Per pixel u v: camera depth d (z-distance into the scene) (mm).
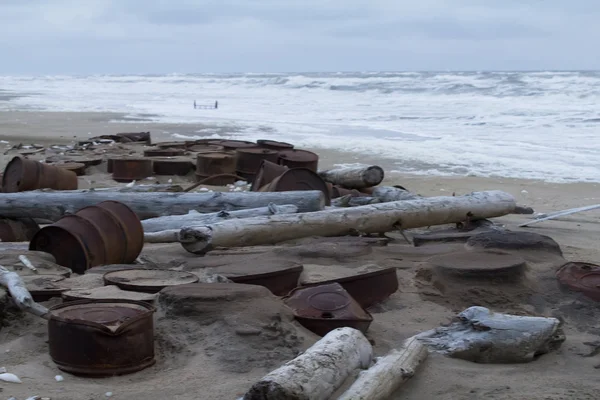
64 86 94000
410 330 5352
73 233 6500
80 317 4402
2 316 5109
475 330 4953
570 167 16703
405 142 22234
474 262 6379
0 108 41812
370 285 5777
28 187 10609
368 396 3859
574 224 10469
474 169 16547
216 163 13305
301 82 70438
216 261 6676
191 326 4914
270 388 3637
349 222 8078
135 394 4043
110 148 17281
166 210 9180
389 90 53750
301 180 10008
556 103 38375
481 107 37750
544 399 4094
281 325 4891
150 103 49125
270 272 5781
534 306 5961
